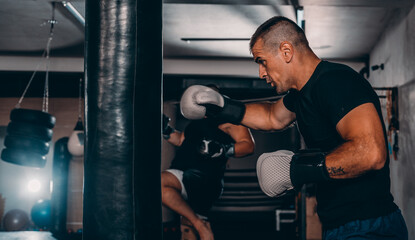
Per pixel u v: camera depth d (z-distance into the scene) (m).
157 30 1.08
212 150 2.71
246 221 7.11
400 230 1.24
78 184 6.94
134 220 1.02
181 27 4.99
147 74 1.05
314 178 1.12
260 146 7.45
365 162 1.04
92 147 1.05
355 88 1.14
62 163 6.77
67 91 7.06
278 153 1.30
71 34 5.40
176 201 2.81
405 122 4.25
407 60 4.07
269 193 1.27
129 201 1.02
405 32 4.11
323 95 1.19
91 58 1.06
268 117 1.61
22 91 6.98
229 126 2.95
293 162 1.18
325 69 1.23
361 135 1.06
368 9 4.35
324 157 1.11
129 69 1.04
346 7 4.29
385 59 5.04
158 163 1.07
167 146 6.86
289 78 1.28
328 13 4.46
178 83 6.75
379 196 1.23
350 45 5.66
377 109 1.14
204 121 2.95
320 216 1.33
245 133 2.94
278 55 1.26
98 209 1.03
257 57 1.30
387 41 4.89
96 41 1.06
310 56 1.27
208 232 2.80
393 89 4.52
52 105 7.18
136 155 1.03
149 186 1.04
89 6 1.07
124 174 1.03
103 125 1.04
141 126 1.04
